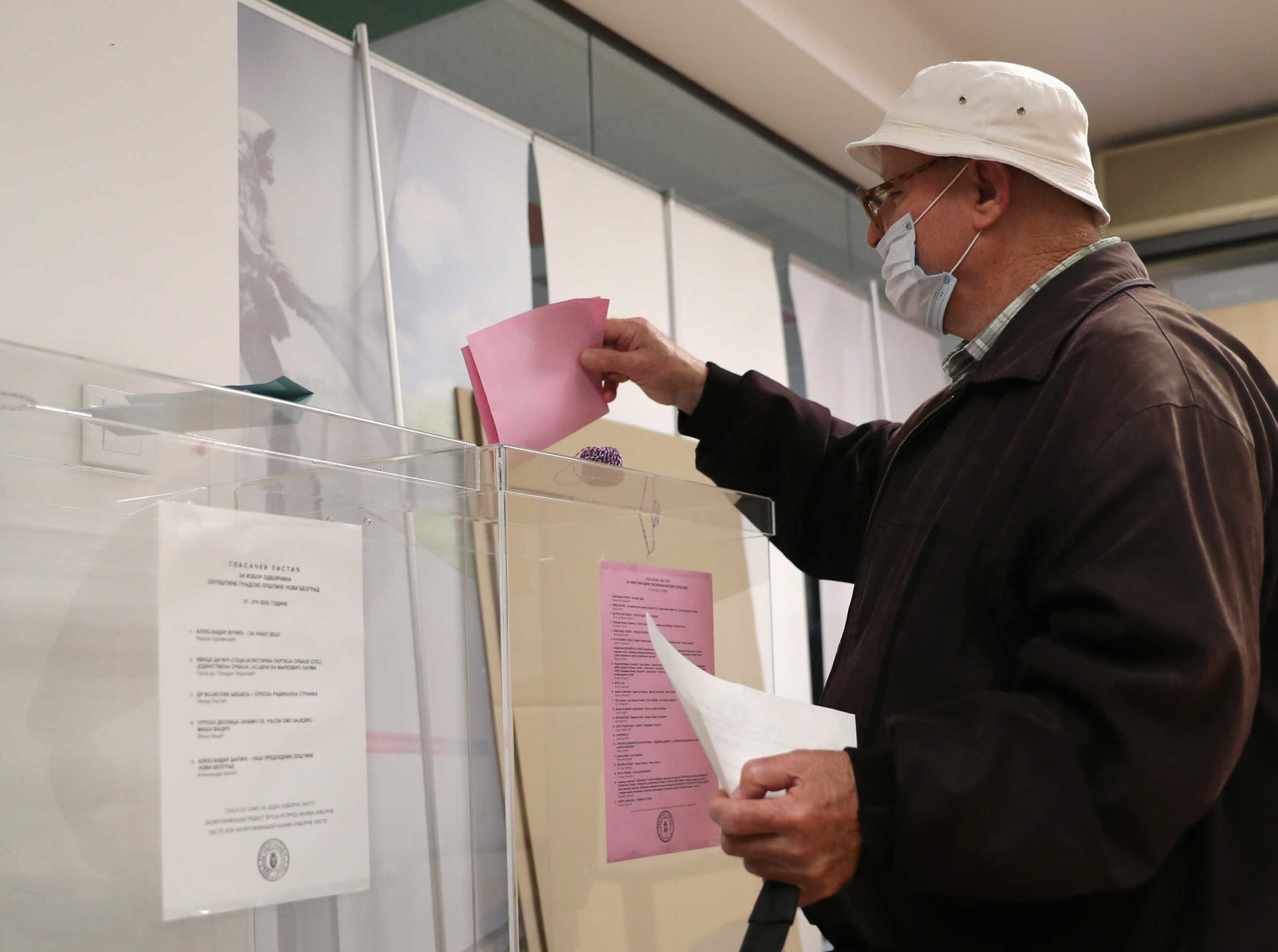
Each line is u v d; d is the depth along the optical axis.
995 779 0.95
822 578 1.84
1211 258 3.87
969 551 1.24
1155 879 1.11
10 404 0.72
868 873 1.15
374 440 0.91
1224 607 0.99
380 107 1.94
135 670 0.75
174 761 0.76
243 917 0.78
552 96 2.40
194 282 1.34
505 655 0.95
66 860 0.72
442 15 2.14
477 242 2.09
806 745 1.01
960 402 1.39
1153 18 3.17
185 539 0.78
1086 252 1.40
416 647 0.90
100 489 0.75
